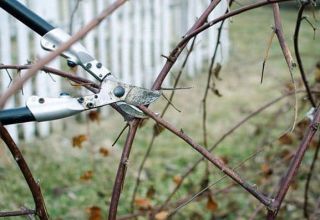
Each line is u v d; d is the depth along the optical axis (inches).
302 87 126.3
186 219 133.1
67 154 177.2
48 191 149.4
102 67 52.0
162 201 142.1
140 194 147.3
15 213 51.9
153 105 227.3
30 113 48.4
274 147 168.7
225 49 289.0
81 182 154.4
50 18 193.0
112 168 167.9
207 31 280.8
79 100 50.2
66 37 50.1
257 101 233.6
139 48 235.8
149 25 240.2
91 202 142.3
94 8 228.8
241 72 270.8
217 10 252.2
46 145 183.6
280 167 125.9
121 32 227.8
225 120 213.6
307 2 57.6
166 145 187.2
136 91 51.0
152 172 164.1
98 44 219.3
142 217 126.4
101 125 205.6
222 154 175.6
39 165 166.4
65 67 218.5
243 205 136.1
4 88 180.7
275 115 167.6
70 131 198.2
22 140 188.4
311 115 62.2
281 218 118.2
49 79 191.9
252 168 156.9
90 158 174.1
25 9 49.8
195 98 238.7
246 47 312.5
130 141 52.1
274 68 275.9
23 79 33.1
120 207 138.1
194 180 154.3
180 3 272.4
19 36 186.9
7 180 151.3
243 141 188.5
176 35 275.0
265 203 52.9
